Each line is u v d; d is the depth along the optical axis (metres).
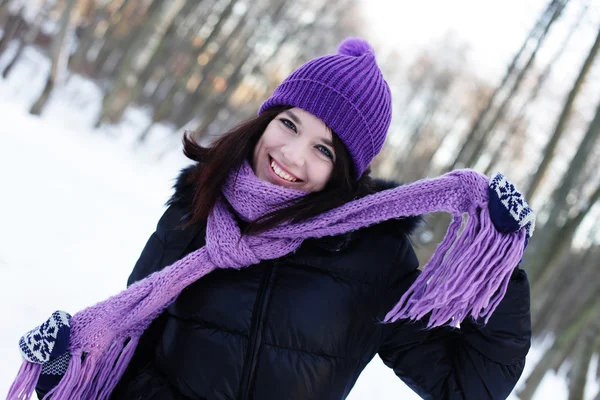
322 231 1.56
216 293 1.60
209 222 1.66
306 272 1.58
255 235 1.58
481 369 1.52
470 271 1.39
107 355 1.68
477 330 1.53
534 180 7.52
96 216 6.54
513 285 1.46
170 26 15.32
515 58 10.55
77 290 4.20
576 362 6.87
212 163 1.67
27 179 6.61
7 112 10.81
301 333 1.52
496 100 11.60
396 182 1.78
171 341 1.64
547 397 9.20
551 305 16.50
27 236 4.82
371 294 1.59
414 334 1.62
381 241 1.64
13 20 16.17
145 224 7.29
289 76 1.68
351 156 1.63
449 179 1.54
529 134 12.58
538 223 8.18
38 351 1.51
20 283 3.87
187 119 19.86
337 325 1.54
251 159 1.71
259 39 20.28
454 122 23.17
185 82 15.78
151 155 15.30
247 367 1.52
